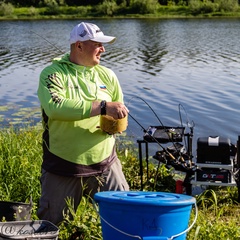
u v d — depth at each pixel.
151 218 3.11
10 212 4.31
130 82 18.56
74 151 4.16
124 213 3.14
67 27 47.06
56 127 4.15
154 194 3.31
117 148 7.87
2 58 25.83
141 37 36.56
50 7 64.25
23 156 5.96
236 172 5.97
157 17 62.22
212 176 5.91
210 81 18.55
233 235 4.47
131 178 6.49
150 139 5.90
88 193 4.32
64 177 4.19
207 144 5.88
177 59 24.98
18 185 5.49
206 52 27.55
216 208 5.42
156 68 22.09
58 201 4.23
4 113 12.75
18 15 62.69
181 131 5.98
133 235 3.15
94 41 4.16
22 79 19.45
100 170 4.23
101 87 4.27
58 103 3.98
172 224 3.13
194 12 64.00
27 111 12.88
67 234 4.22
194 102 14.85
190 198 3.19
